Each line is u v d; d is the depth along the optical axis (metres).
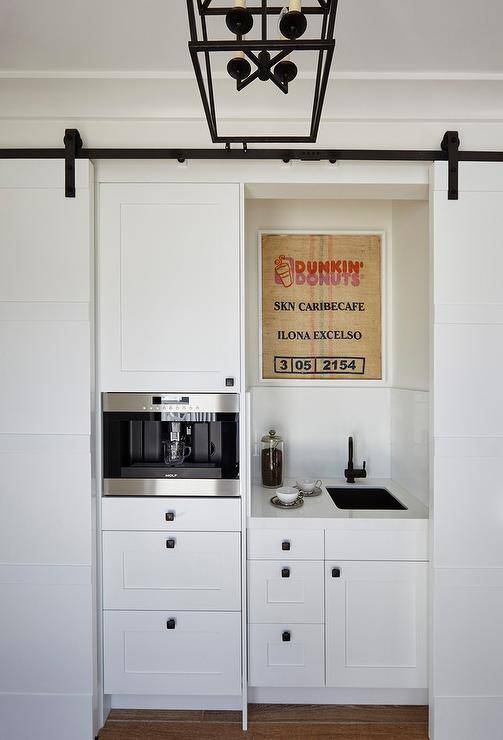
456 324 1.74
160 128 1.77
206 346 1.81
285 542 1.83
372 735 1.79
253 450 2.42
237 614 1.81
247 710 1.84
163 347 1.81
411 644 1.84
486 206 1.74
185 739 1.77
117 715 1.88
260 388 2.43
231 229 1.80
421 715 1.89
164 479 1.81
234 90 1.68
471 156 1.73
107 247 1.81
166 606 1.81
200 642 1.81
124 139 1.77
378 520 1.83
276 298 2.40
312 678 1.84
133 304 1.81
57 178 1.74
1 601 1.75
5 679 1.75
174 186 1.80
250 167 1.80
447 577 1.74
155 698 1.89
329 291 2.40
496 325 1.74
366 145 1.77
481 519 1.75
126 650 1.81
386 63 1.56
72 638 1.75
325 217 2.40
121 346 1.81
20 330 1.74
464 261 1.74
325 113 1.76
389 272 2.40
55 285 1.74
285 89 0.83
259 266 2.39
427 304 1.99
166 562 1.81
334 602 1.84
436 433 1.74
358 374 2.41
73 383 1.75
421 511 1.92
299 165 1.79
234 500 1.81
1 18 1.36
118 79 1.63
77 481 1.75
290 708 1.92
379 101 1.73
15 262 1.74
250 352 2.42
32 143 1.77
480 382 1.74
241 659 1.81
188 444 1.93
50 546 1.75
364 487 2.27
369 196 1.94
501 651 1.74
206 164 1.79
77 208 1.74
